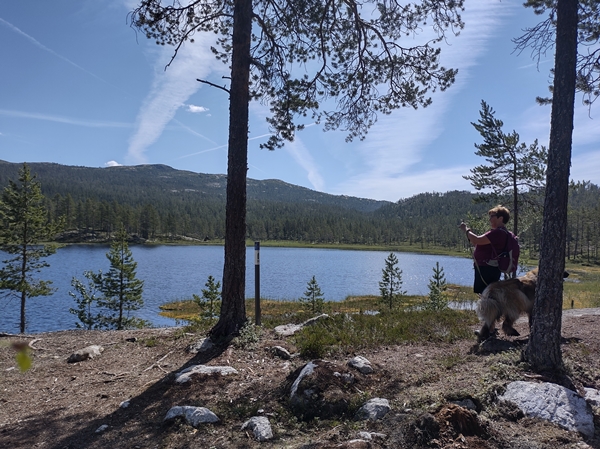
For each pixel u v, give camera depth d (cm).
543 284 430
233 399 431
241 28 672
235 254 662
